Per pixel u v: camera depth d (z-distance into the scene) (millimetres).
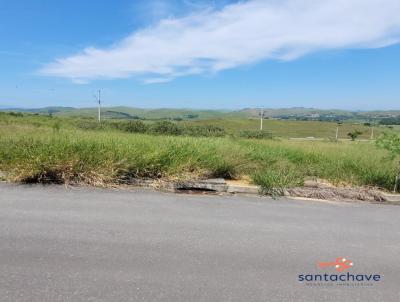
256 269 3492
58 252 3613
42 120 29500
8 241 3812
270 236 4406
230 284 3170
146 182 6723
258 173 7527
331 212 5691
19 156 6824
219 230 4516
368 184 7613
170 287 3059
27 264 3322
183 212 5211
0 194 5562
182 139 10477
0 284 2955
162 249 3830
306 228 4797
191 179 7035
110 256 3590
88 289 2949
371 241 4430
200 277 3264
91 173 6578
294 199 6438
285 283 3258
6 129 11930
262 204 5945
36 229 4191
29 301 2738
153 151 7621
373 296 3131
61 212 4863
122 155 7152
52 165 6426
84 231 4215
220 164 7785
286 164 9094
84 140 7879
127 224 4543
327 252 4004
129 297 2869
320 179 8125
